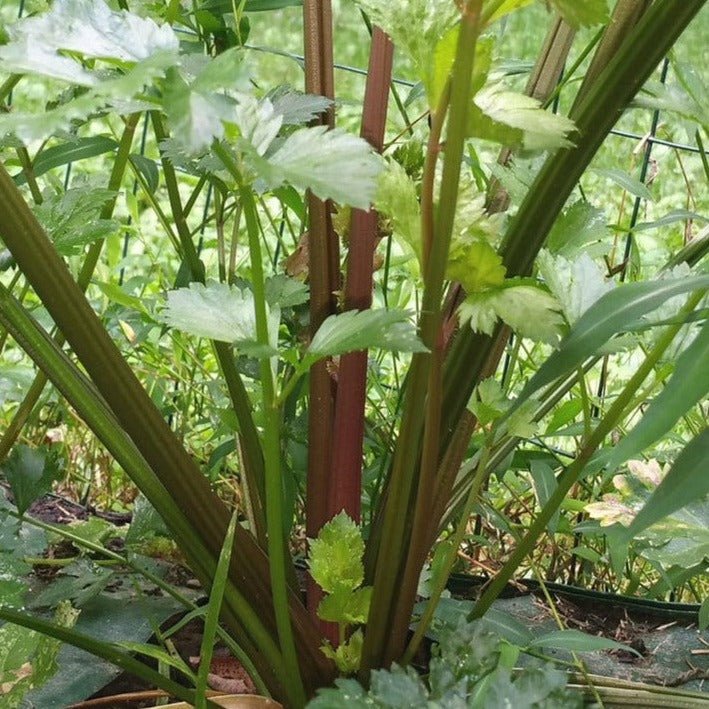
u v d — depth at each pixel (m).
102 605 0.95
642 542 0.91
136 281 1.42
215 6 0.97
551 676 0.51
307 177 0.46
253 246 0.54
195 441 1.41
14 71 0.46
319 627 0.77
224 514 0.70
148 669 0.69
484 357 0.73
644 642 1.00
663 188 2.62
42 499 1.28
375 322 0.55
